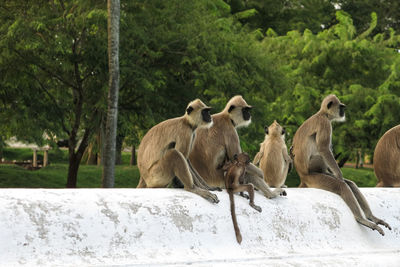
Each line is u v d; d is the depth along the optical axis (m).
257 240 4.74
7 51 13.81
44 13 14.03
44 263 3.71
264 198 5.12
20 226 3.81
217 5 19.92
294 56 22.77
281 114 19.84
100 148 18.08
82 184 21.98
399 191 6.34
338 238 5.28
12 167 24.45
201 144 5.71
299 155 6.23
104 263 3.90
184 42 15.45
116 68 12.03
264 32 30.16
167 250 4.26
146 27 15.34
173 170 5.02
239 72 16.70
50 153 34.97
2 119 16.47
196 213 4.58
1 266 3.57
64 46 13.38
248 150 17.22
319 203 5.43
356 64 22.28
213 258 4.35
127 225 4.21
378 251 5.38
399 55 23.14
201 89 16.73
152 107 16.23
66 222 3.99
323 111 6.20
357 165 28.22
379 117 20.36
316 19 32.47
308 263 4.57
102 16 12.70
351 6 35.97
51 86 16.92
